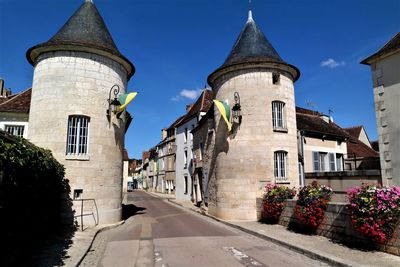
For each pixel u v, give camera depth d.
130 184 64.69
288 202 10.93
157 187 43.88
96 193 11.77
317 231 9.16
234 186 13.63
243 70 14.32
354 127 29.55
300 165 16.58
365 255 6.69
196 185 23.28
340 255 6.77
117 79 13.15
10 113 15.47
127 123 19.11
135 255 7.52
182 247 8.37
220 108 13.59
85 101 11.98
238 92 14.23
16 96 16.47
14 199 6.12
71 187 11.33
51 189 9.55
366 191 7.02
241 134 13.84
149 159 54.56
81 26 12.91
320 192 9.07
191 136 27.34
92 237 9.31
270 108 13.96
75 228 10.74
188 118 27.88
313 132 17.83
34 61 12.94
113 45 13.52
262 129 13.73
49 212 9.65
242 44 15.21
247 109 13.95
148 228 11.67
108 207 12.11
